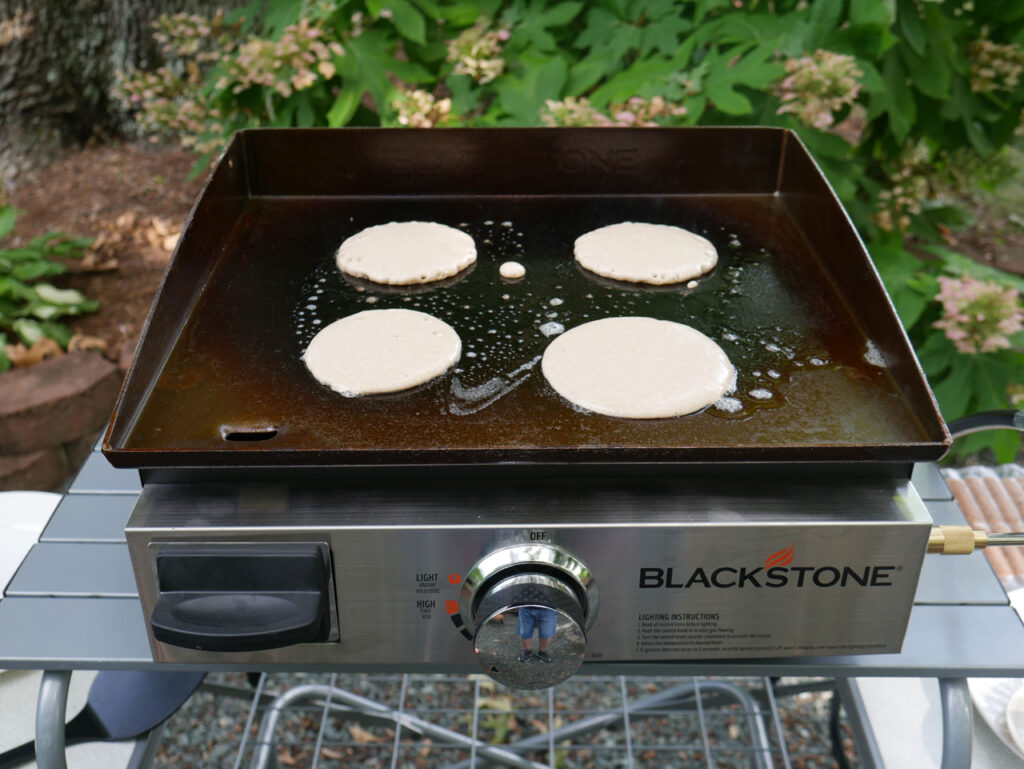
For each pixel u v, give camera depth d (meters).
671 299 1.12
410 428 0.88
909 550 0.76
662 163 1.36
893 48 2.14
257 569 0.75
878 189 2.35
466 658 0.82
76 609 0.89
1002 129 2.41
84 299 3.06
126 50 3.85
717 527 0.74
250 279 1.16
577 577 0.75
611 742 2.00
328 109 2.11
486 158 1.35
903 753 1.12
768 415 0.89
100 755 1.11
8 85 3.74
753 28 2.04
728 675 0.87
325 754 1.99
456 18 2.11
